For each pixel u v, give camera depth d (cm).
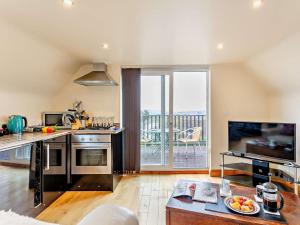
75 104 387
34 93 330
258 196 187
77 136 317
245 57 339
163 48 296
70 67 358
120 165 389
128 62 373
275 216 157
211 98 389
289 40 250
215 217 159
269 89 372
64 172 309
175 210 170
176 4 176
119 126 388
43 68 299
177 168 406
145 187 332
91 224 65
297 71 281
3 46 216
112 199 288
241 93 387
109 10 185
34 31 225
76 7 178
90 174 319
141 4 175
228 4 176
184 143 435
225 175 372
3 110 277
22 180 212
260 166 317
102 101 390
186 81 415
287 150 288
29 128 300
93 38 253
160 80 412
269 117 384
